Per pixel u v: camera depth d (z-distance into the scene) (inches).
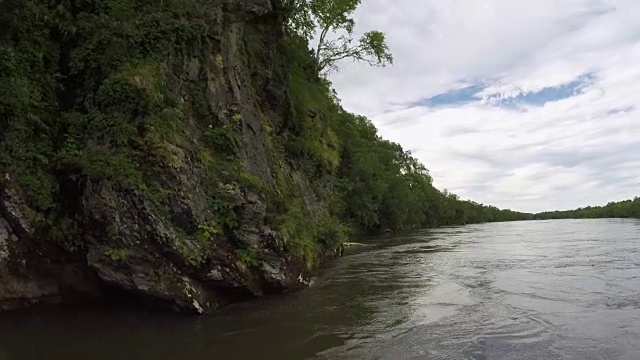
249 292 482.9
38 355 313.4
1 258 384.5
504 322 397.1
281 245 527.8
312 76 1366.9
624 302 470.3
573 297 501.0
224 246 462.3
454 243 1444.4
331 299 499.5
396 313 435.2
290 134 968.3
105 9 528.4
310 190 960.3
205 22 598.9
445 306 465.4
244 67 708.0
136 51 497.4
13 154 400.8
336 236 970.7
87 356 312.2
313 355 313.1
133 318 408.8
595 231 1996.8
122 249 402.6
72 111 461.1
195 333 367.9
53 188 416.8
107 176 406.9
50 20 483.8
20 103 415.2
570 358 302.7
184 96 527.8
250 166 592.7
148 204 410.9
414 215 3272.6
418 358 305.4
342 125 2058.3
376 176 2317.9
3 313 390.0
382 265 825.5
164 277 410.9
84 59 482.6
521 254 1003.9
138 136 442.3
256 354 315.6
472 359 302.5
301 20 1357.0
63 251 413.4
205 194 469.7
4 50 422.6
